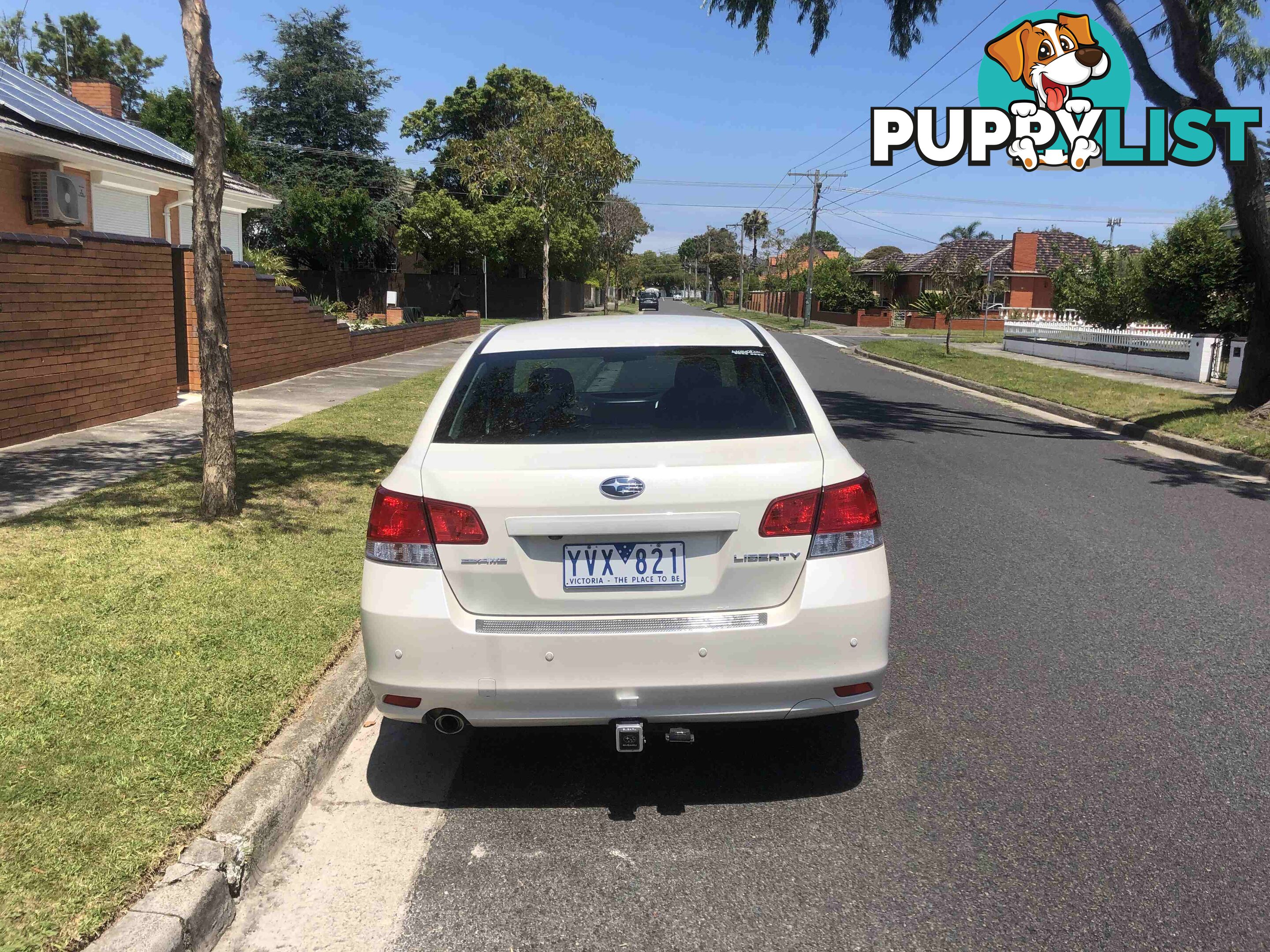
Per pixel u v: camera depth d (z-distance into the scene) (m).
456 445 3.25
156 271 10.23
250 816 2.96
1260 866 2.96
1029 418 14.12
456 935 2.67
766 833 3.17
